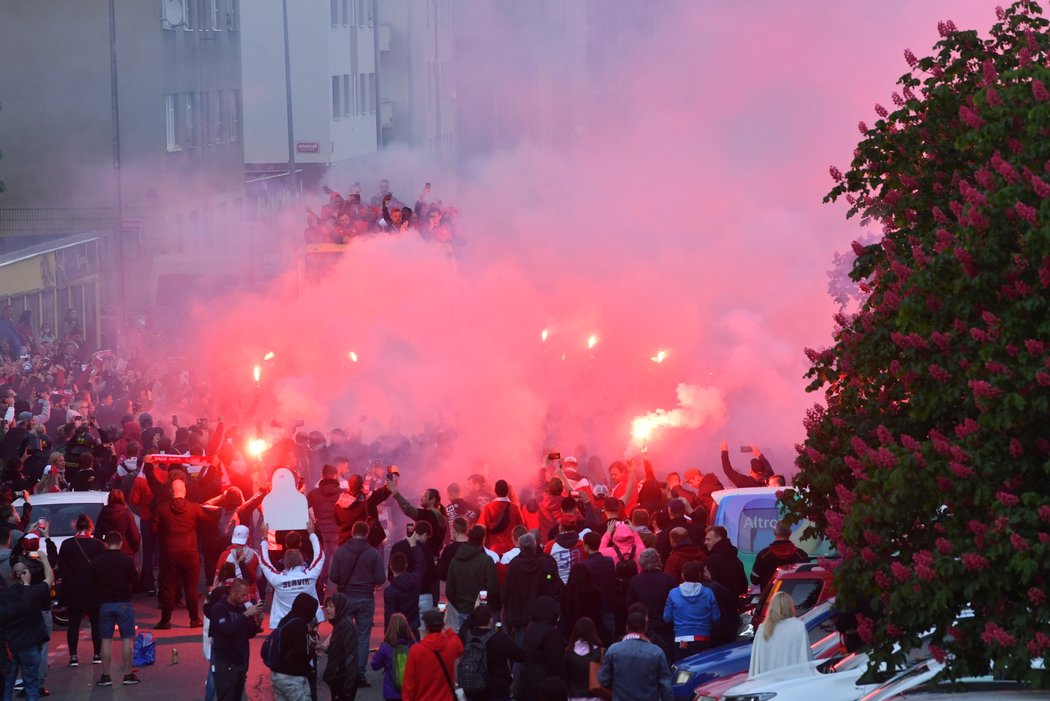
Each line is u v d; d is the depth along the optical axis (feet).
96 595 163.53
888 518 93.71
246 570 163.12
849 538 94.99
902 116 113.50
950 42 112.57
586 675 123.75
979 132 95.40
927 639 110.52
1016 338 90.07
